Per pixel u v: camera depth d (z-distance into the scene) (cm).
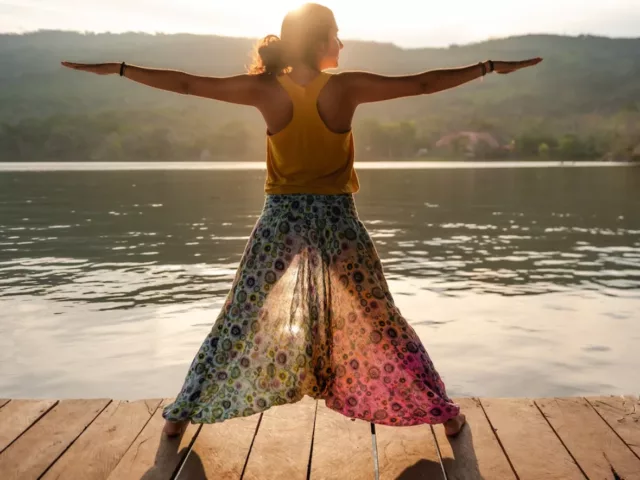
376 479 277
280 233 289
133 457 294
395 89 283
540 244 1204
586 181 3209
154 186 2775
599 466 284
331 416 332
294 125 284
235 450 300
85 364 552
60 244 1202
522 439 308
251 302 290
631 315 704
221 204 1964
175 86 290
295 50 287
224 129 8225
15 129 7900
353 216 295
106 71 289
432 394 295
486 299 773
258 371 292
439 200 2125
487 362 559
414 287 839
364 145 8356
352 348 296
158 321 678
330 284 292
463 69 282
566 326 663
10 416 333
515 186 2828
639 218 1616
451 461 289
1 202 2023
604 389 500
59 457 295
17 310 725
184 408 293
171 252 1109
